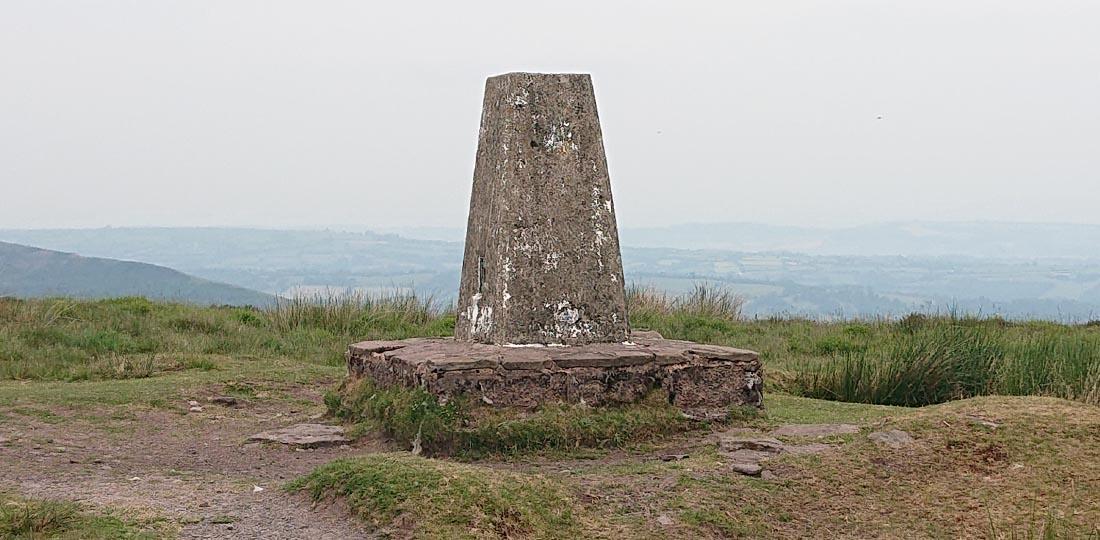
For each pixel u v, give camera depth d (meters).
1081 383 11.23
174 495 7.06
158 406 10.57
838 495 7.43
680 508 6.92
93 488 7.18
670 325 18.06
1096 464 7.97
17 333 14.58
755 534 6.73
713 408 9.49
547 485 7.11
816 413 10.02
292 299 18.53
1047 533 6.82
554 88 10.06
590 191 10.10
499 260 9.84
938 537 6.88
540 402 8.86
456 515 6.43
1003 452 8.15
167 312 17.52
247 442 9.12
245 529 6.34
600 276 10.07
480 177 10.46
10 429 9.18
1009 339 14.53
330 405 10.20
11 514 6.19
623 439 8.81
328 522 6.53
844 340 16.66
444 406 8.59
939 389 12.02
